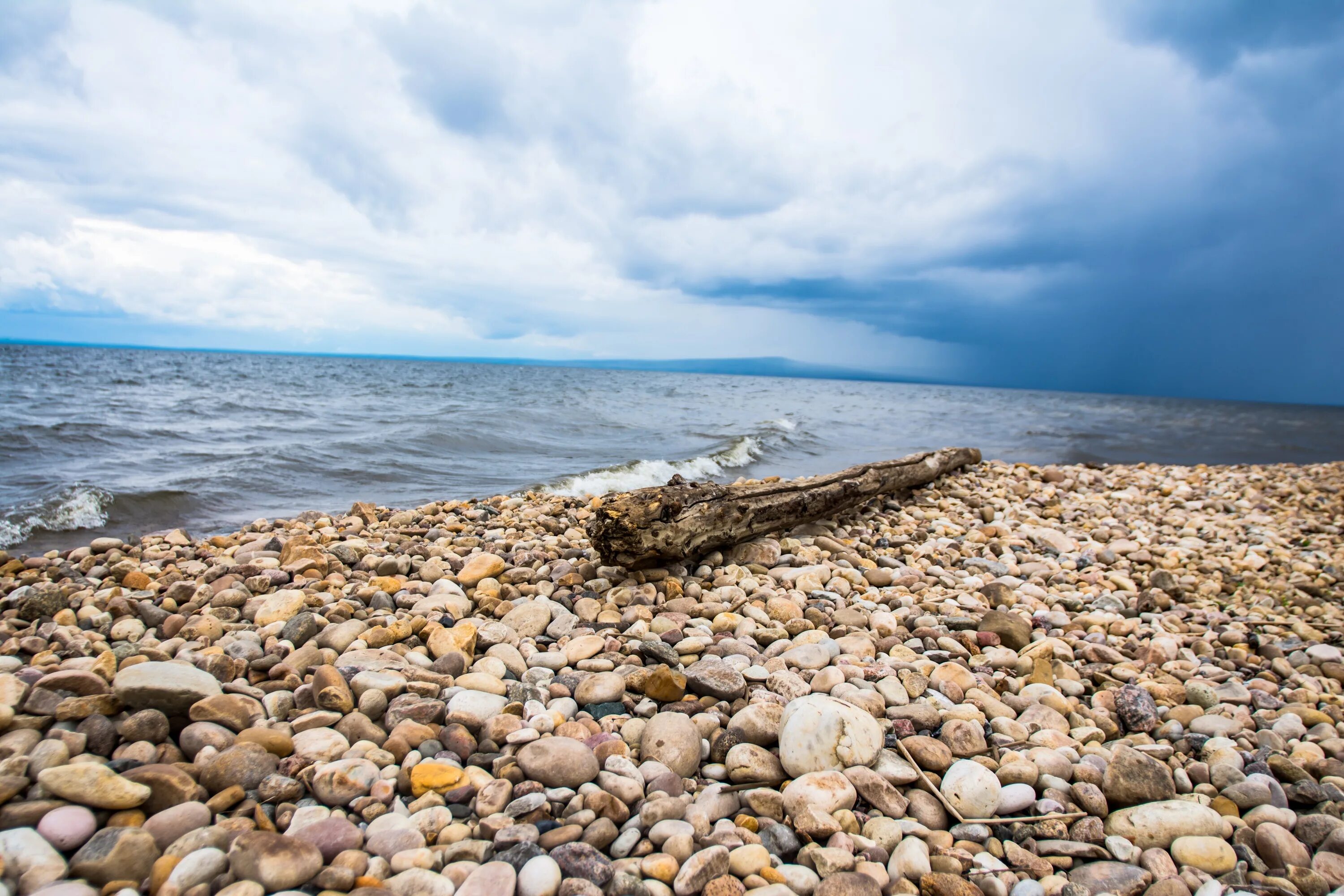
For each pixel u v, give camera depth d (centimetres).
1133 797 238
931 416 2947
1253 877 204
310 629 328
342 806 212
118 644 308
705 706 282
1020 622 388
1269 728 305
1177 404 9812
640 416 1994
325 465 960
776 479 652
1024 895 196
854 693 281
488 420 1542
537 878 182
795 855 207
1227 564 605
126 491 705
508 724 253
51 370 3272
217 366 5556
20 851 171
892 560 514
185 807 195
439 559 458
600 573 443
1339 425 4625
